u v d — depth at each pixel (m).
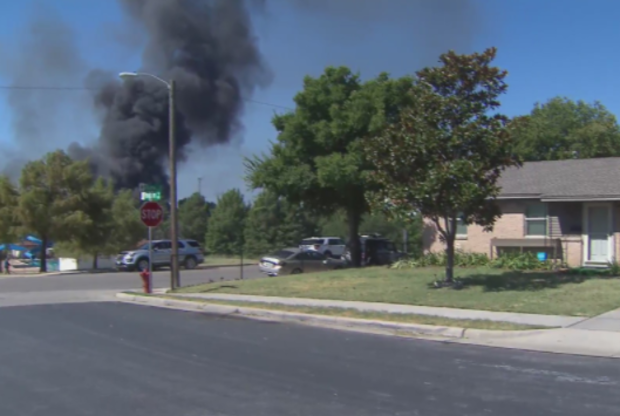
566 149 42.78
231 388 7.82
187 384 8.05
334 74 26.97
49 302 18.67
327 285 18.97
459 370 8.79
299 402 7.16
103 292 22.22
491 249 24.03
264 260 28.30
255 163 27.92
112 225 41.75
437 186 15.25
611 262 20.94
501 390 7.67
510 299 14.52
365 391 7.64
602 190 21.27
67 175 39.59
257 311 14.91
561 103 44.41
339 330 12.55
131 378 8.40
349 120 25.70
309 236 59.41
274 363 9.31
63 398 7.43
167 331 12.52
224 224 60.84
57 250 43.66
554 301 14.12
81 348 10.64
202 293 19.42
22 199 38.06
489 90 15.92
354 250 28.27
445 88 16.16
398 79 25.81
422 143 15.52
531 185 23.36
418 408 6.89
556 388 7.76
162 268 38.22
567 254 22.44
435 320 12.50
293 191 27.08
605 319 12.15
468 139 15.53
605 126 42.44
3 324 13.64
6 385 8.08
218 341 11.28
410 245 42.91
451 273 17.03
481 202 16.14
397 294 16.11
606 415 6.60
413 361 9.42
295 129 26.89
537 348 10.34
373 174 16.55
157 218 21.14
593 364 9.16
